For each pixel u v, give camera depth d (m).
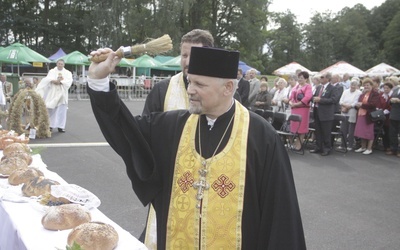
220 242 1.70
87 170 6.60
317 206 5.33
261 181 1.73
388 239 4.29
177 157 1.83
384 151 9.78
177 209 1.77
